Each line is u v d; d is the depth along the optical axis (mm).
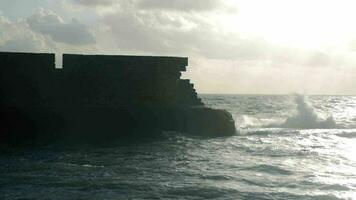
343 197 12781
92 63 27078
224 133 28312
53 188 13070
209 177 15062
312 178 15203
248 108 66312
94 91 27125
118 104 27375
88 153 19859
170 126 27453
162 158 18859
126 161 17906
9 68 25781
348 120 40812
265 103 90062
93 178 14430
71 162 17359
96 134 25781
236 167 17047
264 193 13031
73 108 25781
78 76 26922
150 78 27984
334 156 20156
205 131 27875
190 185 13773
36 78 26250
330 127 36094
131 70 27625
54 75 26578
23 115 24875
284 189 13617
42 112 25172
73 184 13562
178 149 21656
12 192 12555
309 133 30391
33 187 13133
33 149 20844
